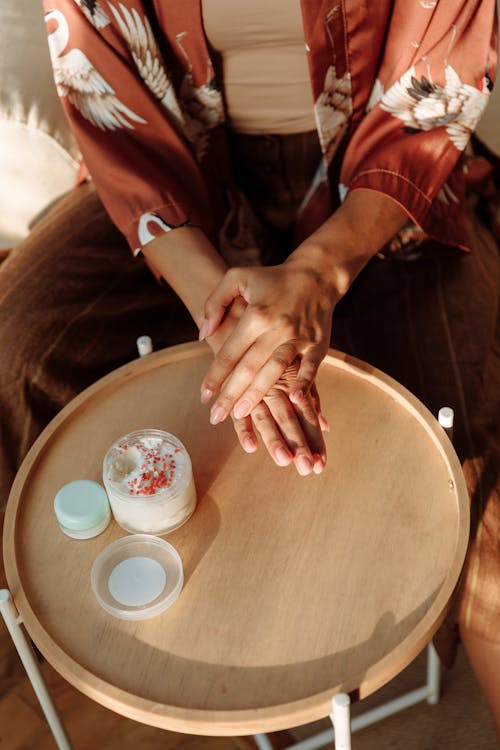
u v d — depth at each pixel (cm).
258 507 94
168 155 119
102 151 114
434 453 98
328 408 103
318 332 98
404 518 92
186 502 91
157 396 105
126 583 87
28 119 144
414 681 131
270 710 77
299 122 123
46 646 82
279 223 136
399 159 112
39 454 98
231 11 108
